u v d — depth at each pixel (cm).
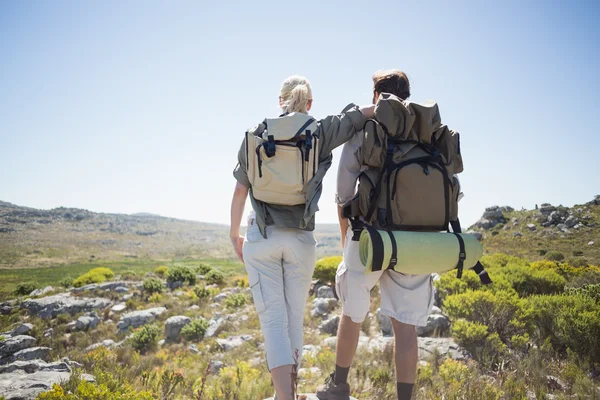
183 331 1313
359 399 346
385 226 189
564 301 594
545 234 4266
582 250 3394
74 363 613
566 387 414
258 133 195
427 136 195
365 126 197
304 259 202
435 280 887
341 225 232
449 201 191
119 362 974
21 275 7856
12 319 1811
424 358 519
